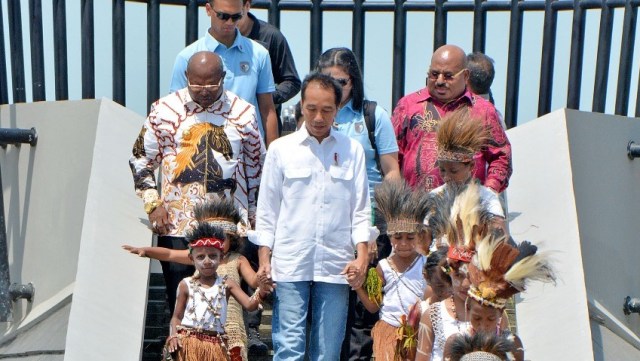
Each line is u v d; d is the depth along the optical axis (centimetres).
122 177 2833
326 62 2525
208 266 2259
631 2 3294
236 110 2473
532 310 2670
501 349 1670
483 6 3522
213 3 2655
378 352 2286
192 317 2261
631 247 3216
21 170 3155
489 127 2530
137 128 3038
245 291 2547
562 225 2803
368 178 2556
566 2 3453
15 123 3228
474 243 1817
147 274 2622
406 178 2603
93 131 2927
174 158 2450
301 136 2345
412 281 2294
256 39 2939
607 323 2908
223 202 2353
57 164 3017
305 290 2336
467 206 1839
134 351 2416
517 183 3094
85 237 2597
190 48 2692
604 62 3356
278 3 3544
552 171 2981
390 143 2547
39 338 2673
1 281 3012
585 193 3027
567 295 2622
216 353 2258
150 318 2772
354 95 2531
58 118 3059
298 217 2327
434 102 2609
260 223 2347
